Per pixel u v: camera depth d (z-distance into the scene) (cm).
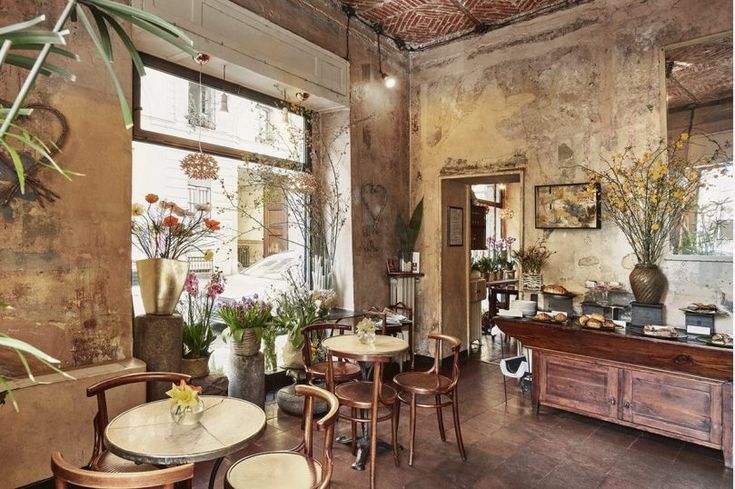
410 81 573
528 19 478
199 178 322
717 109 370
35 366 259
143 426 196
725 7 370
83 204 277
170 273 308
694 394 322
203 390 321
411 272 542
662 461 310
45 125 261
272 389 437
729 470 298
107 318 288
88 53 279
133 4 300
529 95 477
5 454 240
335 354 294
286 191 443
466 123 524
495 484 276
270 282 450
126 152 297
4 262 248
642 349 337
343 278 488
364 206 501
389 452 316
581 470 295
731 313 358
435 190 550
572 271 443
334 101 461
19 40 113
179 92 372
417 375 329
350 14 482
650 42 404
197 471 287
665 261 388
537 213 463
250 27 377
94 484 134
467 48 523
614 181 410
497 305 733
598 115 432
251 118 429
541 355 394
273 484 182
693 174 375
